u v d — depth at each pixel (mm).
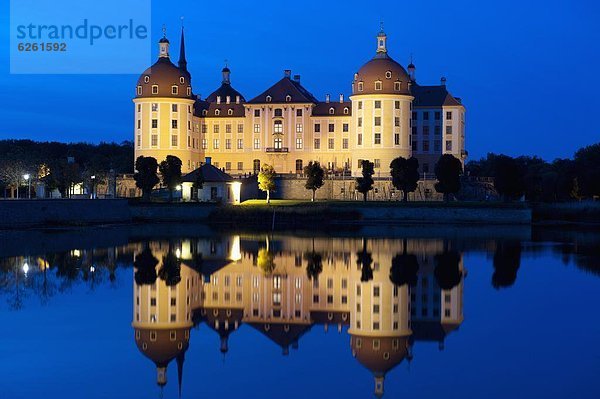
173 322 44594
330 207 130625
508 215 129125
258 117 172250
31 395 30391
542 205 141500
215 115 174500
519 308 48531
